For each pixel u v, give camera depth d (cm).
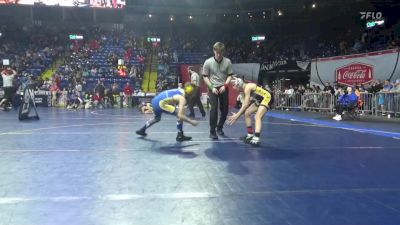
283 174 483
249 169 510
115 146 699
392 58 1817
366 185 432
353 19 3325
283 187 423
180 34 4062
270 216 332
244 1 3978
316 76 2267
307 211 344
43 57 3291
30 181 444
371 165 539
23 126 1090
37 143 738
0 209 348
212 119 806
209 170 503
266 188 419
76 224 313
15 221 319
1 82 2689
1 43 3497
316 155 614
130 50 3469
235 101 2583
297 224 313
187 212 341
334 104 1870
